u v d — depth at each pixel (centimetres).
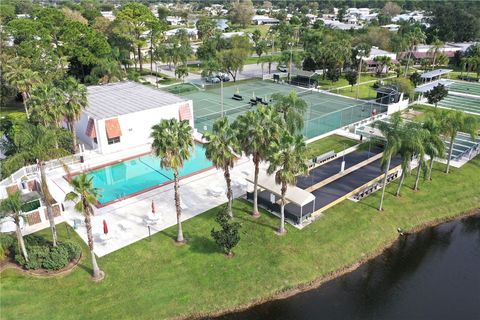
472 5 18425
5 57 6775
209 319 2894
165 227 3675
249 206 4056
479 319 2978
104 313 2794
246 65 11769
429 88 7925
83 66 8212
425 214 4206
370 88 8925
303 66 9819
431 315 3008
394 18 19712
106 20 11331
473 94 8481
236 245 3466
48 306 2811
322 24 16225
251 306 3020
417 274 3447
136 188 4466
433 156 4209
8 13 12550
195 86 8881
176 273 3153
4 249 3136
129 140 5416
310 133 5981
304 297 3131
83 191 2767
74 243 3269
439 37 13450
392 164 5012
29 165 4503
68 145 4988
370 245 3706
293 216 3806
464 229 4091
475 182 4772
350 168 4900
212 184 4472
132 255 3300
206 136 3362
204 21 15838
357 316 2977
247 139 3488
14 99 7375
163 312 2862
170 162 3097
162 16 15575
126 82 7044
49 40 8419
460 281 3384
